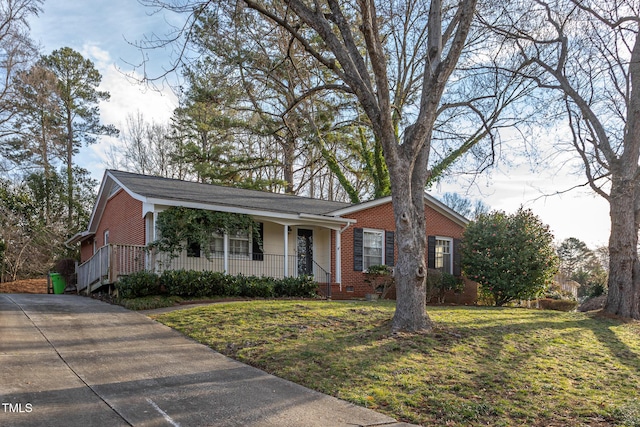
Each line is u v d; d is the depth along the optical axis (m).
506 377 7.69
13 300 13.99
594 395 7.09
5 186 29.08
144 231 16.14
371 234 20.39
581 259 54.12
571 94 15.03
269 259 18.41
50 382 6.29
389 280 18.98
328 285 18.44
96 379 6.57
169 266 15.56
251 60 15.73
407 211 10.20
